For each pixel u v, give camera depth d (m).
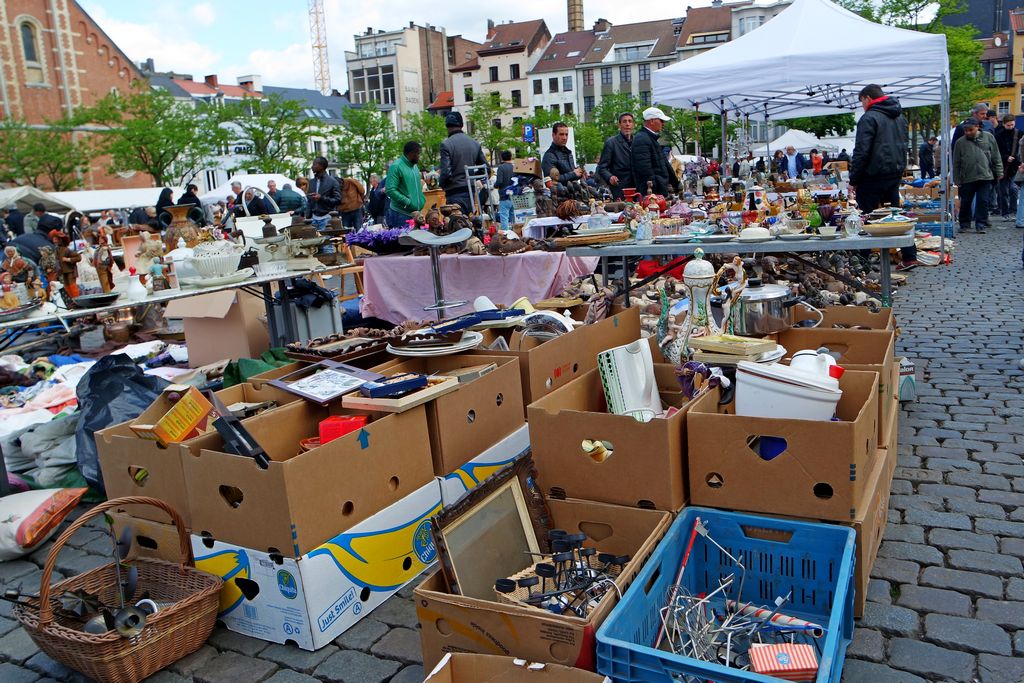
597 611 1.80
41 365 5.74
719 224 5.41
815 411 2.40
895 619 2.20
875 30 7.91
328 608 2.32
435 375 3.13
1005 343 5.04
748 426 2.23
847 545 2.06
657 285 5.78
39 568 2.98
